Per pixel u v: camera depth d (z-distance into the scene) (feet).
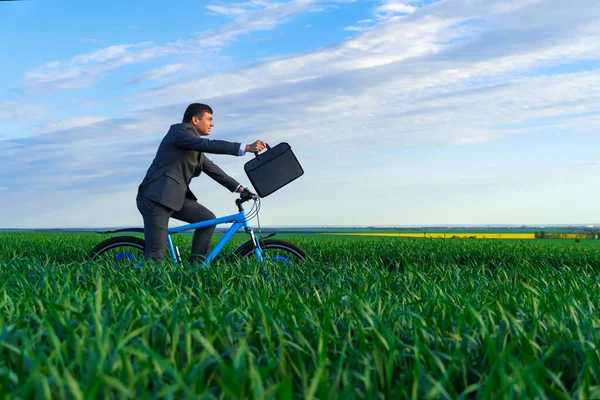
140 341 7.56
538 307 10.30
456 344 7.36
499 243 38.52
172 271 17.17
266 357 7.30
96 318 7.53
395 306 10.23
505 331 8.10
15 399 5.39
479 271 19.38
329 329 8.63
